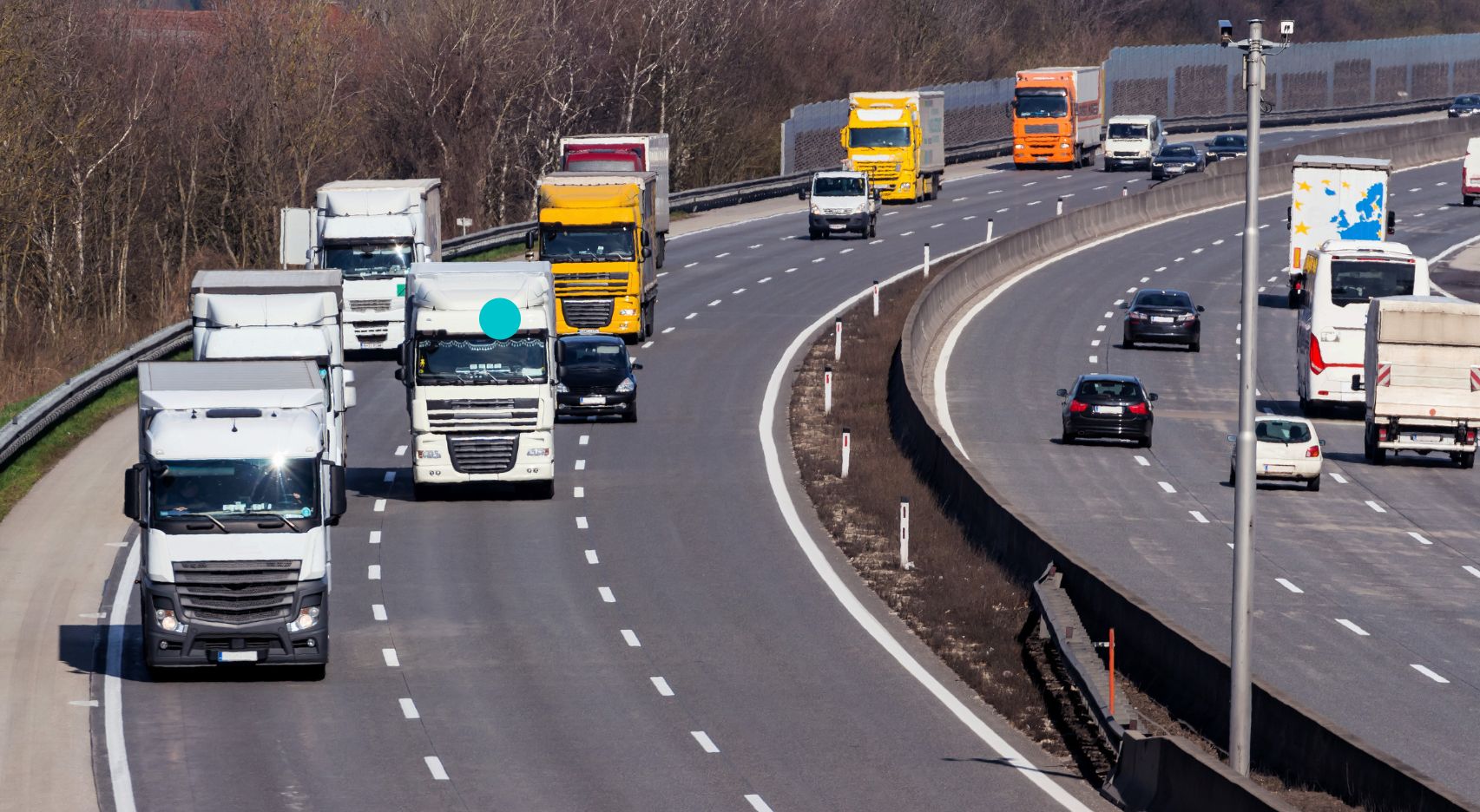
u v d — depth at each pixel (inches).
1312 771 1594.5
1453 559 2844.5
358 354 4466.0
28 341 4877.0
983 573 2501.2
